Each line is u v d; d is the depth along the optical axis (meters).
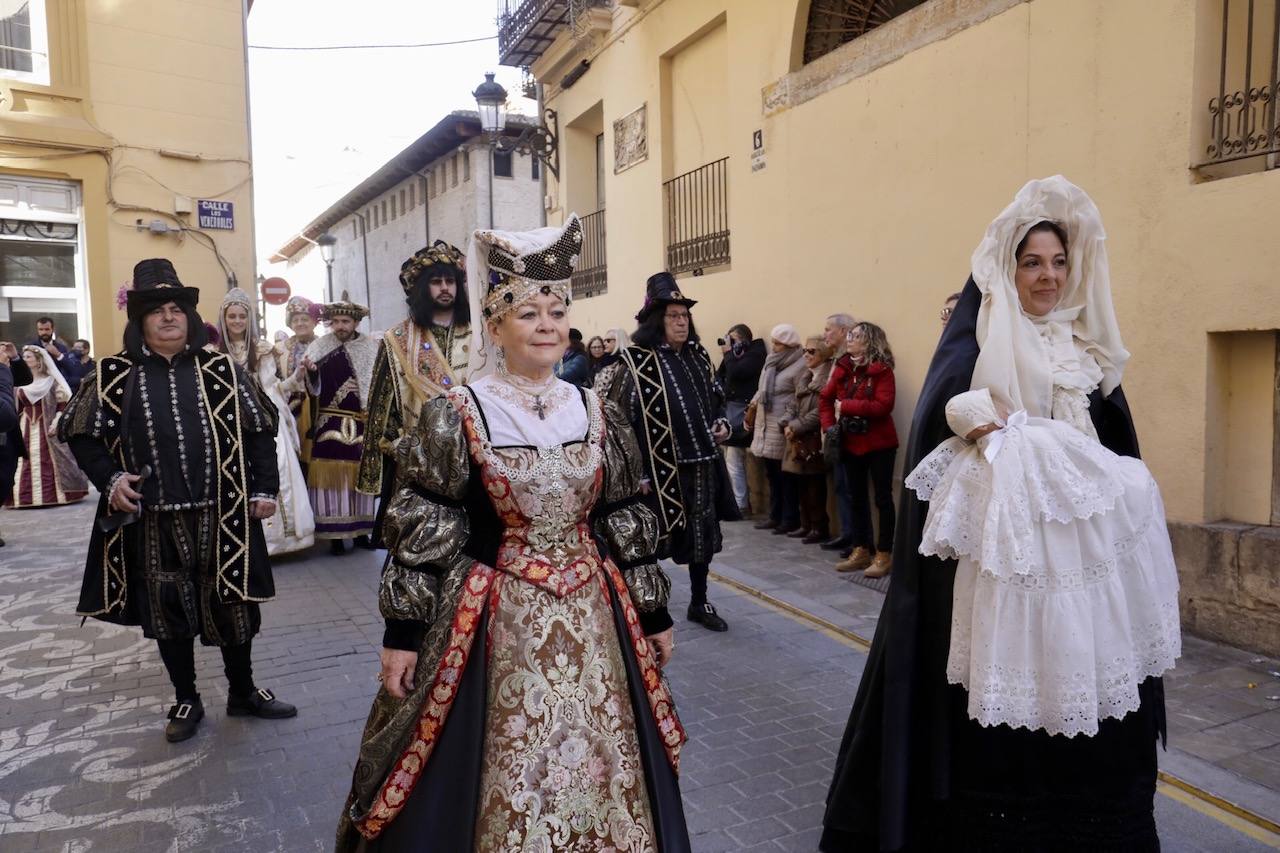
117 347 11.70
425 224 25.16
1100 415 2.63
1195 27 4.53
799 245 7.70
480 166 21.50
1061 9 5.21
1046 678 2.16
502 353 2.32
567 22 11.46
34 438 9.91
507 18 12.70
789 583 6.05
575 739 2.07
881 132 6.68
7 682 4.47
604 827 2.07
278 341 7.93
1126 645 2.21
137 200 11.77
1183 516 4.71
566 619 2.14
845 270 7.14
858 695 2.82
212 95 12.17
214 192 12.26
